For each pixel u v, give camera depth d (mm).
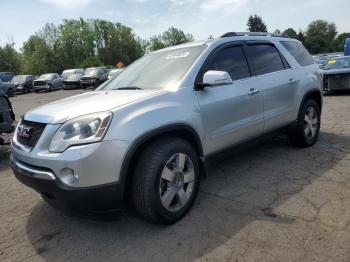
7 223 3721
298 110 5332
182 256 2879
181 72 3906
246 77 4449
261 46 4914
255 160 5156
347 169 4555
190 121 3580
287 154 5355
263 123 4645
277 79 4891
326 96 13227
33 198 4391
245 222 3332
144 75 4250
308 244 2887
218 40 4320
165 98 3492
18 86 31125
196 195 3670
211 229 3256
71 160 2893
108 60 88688
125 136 3033
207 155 3904
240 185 4254
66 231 3463
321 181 4199
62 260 2975
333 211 3414
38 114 3365
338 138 6195
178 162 3402
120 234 3316
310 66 5766
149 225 3434
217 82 3609
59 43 81688
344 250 2770
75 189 2918
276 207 3592
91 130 2959
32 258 3037
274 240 2986
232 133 4164
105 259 2938
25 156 3186
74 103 3457
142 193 3160
